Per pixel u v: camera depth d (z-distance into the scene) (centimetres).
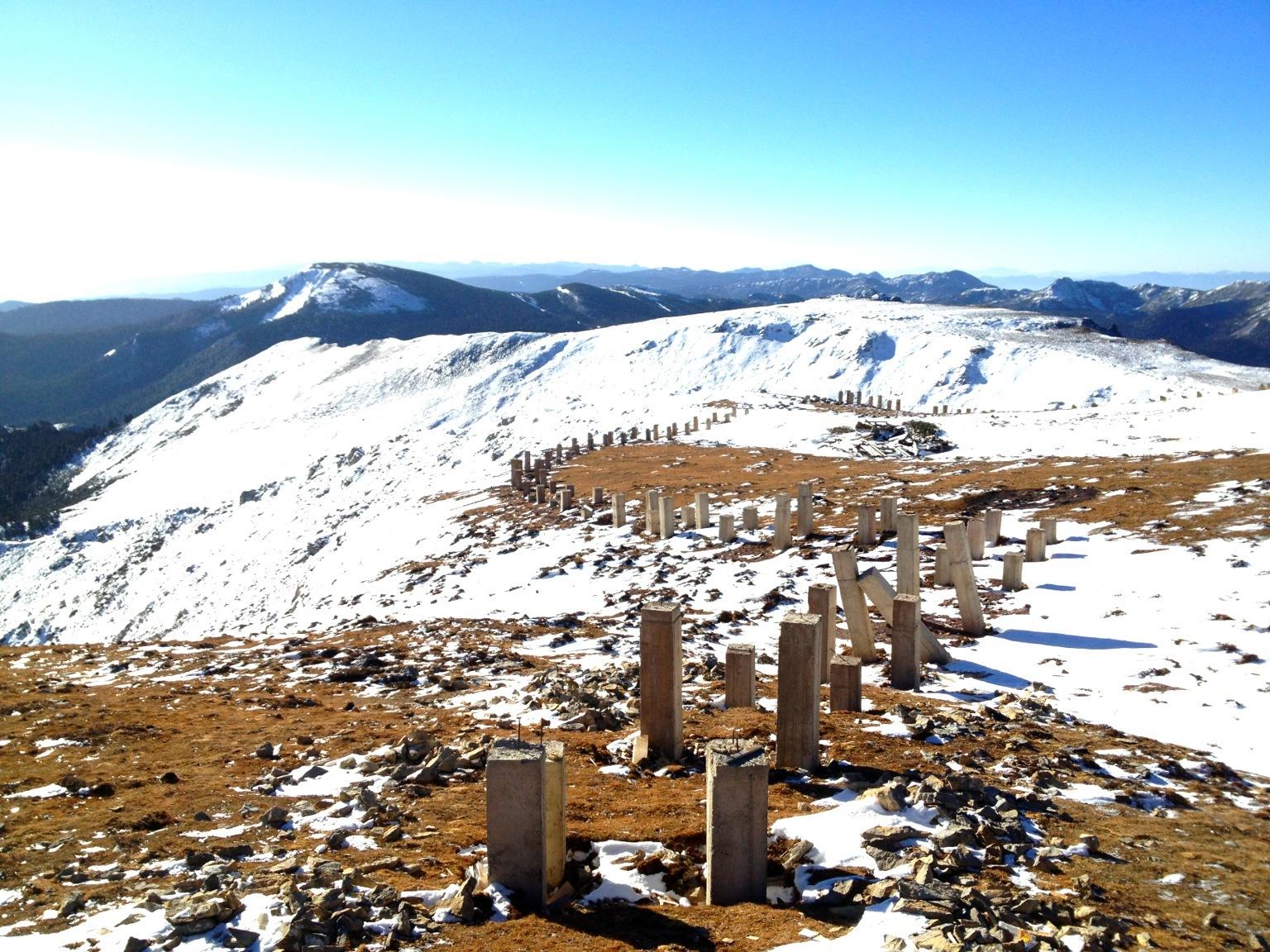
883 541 2164
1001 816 737
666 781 851
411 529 3738
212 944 531
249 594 4316
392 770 899
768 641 1558
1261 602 1478
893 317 11350
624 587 2122
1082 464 2862
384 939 540
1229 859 680
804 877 630
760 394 6341
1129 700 1182
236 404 12700
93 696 1287
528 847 602
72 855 698
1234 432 3097
